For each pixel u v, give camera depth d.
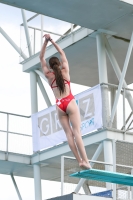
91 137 58.84
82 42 62.69
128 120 62.91
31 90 70.81
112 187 54.47
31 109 70.50
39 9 54.28
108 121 57.88
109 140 57.09
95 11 55.22
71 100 32.59
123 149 52.22
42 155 66.75
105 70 59.94
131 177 35.16
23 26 70.75
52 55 66.88
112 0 52.88
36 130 67.38
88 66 69.19
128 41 62.34
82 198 48.22
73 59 67.31
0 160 67.50
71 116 32.41
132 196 49.97
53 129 65.00
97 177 35.12
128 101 61.28
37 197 67.31
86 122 59.44
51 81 32.84
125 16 56.38
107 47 60.66
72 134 32.75
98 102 58.12
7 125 68.50
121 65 69.75
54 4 53.25
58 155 64.06
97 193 51.56
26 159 68.56
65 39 64.56
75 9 54.53
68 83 32.78
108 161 56.19
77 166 52.47
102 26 58.97
